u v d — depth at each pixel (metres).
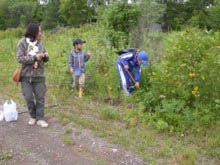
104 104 5.56
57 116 4.88
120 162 3.27
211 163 3.21
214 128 3.96
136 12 9.05
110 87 6.07
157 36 8.29
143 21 9.12
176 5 24.31
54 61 9.15
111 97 5.86
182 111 4.35
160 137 3.93
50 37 16.59
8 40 17.80
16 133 4.14
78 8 28.56
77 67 6.11
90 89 6.50
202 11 20.91
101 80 6.69
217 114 4.27
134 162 3.27
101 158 3.37
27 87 4.16
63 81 7.04
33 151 3.57
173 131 4.11
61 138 3.96
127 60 5.72
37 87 4.25
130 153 3.48
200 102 4.43
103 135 4.00
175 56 4.73
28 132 4.19
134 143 3.74
